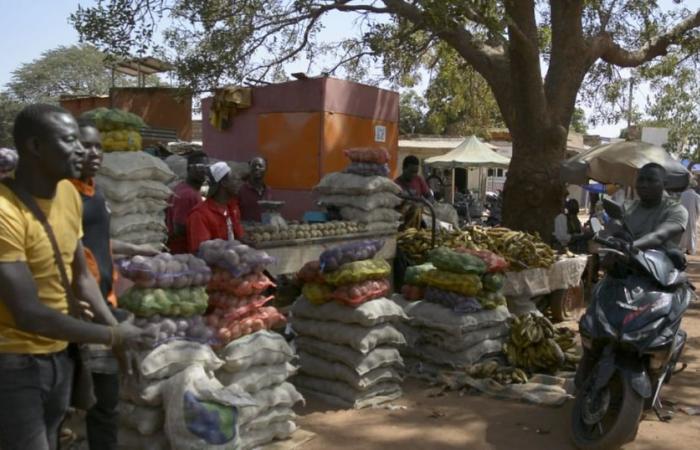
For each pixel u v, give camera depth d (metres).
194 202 5.82
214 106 10.33
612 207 4.70
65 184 2.78
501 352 6.39
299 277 5.62
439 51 14.77
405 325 6.41
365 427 4.88
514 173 11.55
